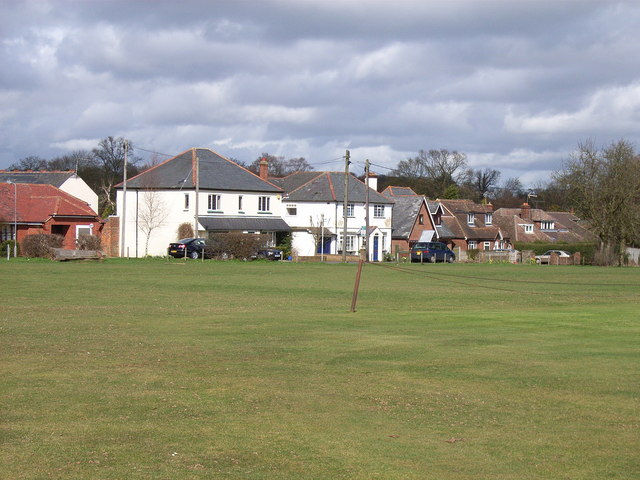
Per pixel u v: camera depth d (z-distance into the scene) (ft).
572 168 231.30
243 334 59.41
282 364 46.52
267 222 242.99
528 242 322.34
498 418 34.37
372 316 73.56
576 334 60.49
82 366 45.11
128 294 92.58
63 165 399.03
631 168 225.56
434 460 28.32
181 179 232.94
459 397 38.29
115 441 30.01
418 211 290.35
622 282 139.23
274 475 26.32
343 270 155.43
